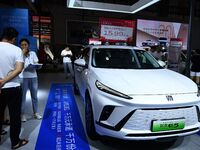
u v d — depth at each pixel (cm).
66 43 1780
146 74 336
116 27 862
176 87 289
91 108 313
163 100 260
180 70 886
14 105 289
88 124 332
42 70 1361
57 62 1568
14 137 299
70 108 501
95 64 380
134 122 257
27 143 319
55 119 423
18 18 816
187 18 1853
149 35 1198
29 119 421
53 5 1753
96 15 1808
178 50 872
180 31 1233
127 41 875
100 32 856
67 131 364
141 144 318
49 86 811
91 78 333
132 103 254
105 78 304
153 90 274
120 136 263
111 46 437
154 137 263
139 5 819
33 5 1114
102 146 310
